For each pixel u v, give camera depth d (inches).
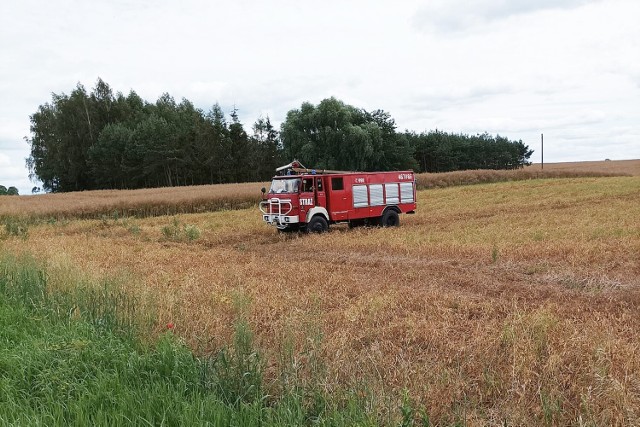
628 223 703.1
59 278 372.8
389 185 900.0
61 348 224.2
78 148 3376.0
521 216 902.4
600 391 186.9
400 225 908.6
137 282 386.0
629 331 275.3
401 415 173.2
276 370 225.5
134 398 180.7
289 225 818.8
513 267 481.1
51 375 198.8
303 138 2950.3
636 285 395.9
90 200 1465.3
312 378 200.5
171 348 222.2
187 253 640.4
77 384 192.7
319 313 307.4
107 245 719.1
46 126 3565.5
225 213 1259.2
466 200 1336.1
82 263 525.3
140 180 3255.4
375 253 602.5
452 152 4259.4
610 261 474.0
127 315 282.7
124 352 228.1
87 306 306.8
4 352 229.9
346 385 201.5
